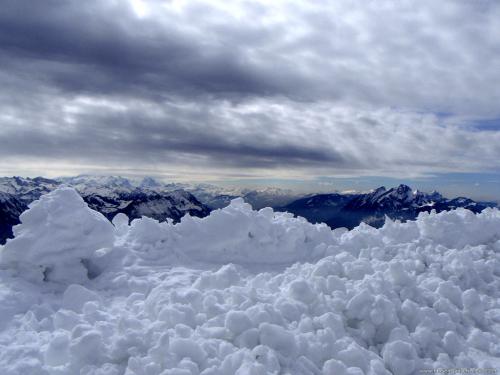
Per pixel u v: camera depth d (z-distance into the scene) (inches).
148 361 185.6
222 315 225.8
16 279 294.5
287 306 239.0
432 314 254.1
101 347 194.7
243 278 346.6
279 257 395.2
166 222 398.9
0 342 220.1
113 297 301.3
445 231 417.7
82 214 325.1
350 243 409.1
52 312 262.1
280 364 197.3
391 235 422.0
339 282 270.5
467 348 241.1
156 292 258.7
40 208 317.4
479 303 273.4
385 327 244.7
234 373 183.6
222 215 393.4
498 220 445.1
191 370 181.9
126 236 387.5
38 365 190.4
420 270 337.7
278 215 474.0
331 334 219.1
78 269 321.7
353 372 195.6
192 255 381.4
